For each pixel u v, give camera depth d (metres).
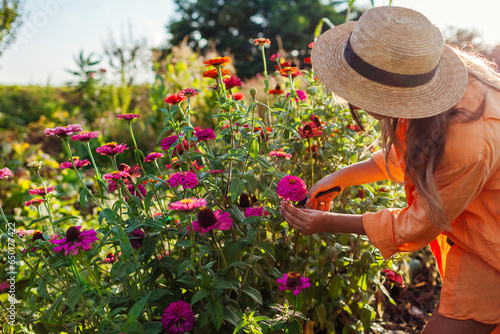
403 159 1.18
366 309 1.82
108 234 1.36
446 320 1.22
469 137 0.99
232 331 1.40
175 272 1.46
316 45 1.23
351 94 1.05
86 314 1.37
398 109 1.00
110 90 7.25
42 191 1.58
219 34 19.42
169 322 1.27
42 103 8.44
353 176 1.48
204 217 1.18
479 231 1.14
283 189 1.28
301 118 2.03
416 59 0.97
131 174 1.70
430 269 2.61
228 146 1.74
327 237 1.85
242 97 2.01
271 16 19.97
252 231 1.42
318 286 1.82
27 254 1.49
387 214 1.20
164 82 5.64
